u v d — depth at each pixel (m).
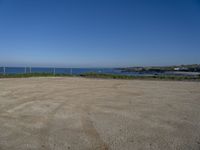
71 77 20.77
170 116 5.16
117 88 10.91
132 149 3.19
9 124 4.35
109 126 4.30
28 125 4.30
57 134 3.80
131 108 6.01
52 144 3.35
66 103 6.61
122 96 8.19
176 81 16.97
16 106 6.06
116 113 5.39
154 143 3.42
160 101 7.19
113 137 3.68
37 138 3.59
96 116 5.07
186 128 4.23
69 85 12.10
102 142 3.45
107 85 12.48
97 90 9.95
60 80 16.08
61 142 3.43
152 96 8.28
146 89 10.61
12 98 7.38
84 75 22.94
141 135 3.79
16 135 3.72
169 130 4.09
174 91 9.91
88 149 3.19
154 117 5.05
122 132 3.94
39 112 5.39
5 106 6.05
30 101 6.86
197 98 7.90
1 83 12.64
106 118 4.90
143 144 3.38
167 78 20.11
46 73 22.41
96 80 16.86
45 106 6.11
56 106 6.13
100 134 3.82
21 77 18.91
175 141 3.52
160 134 3.86
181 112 5.60
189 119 4.90
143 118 4.95
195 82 15.95
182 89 10.77
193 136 3.76
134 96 8.22
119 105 6.41
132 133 3.89
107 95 8.39
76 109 5.78
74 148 3.21
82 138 3.62
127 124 4.45
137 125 4.39
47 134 3.79
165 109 5.94
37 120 4.66
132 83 14.18
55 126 4.26
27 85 11.63
